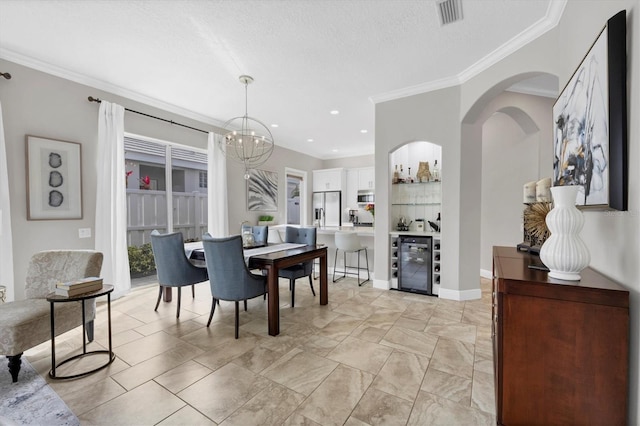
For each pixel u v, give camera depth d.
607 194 1.26
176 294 3.95
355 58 3.02
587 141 1.47
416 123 3.85
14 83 2.88
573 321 1.20
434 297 3.80
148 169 4.58
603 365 1.16
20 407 1.70
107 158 3.50
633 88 1.12
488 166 4.84
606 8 1.38
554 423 1.23
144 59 3.01
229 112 4.71
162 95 3.98
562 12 2.15
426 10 2.28
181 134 4.58
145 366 2.15
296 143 6.95
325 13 2.30
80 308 2.38
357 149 7.66
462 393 1.83
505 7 2.25
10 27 2.46
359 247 4.29
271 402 1.75
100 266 2.51
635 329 1.11
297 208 7.99
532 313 1.26
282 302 3.63
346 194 7.92
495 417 1.62
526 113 3.82
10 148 2.86
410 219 4.48
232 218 5.45
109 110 3.53
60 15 2.31
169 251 3.04
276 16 2.33
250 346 2.47
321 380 1.98
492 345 2.29
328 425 1.56
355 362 2.21
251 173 5.86
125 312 3.25
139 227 4.45
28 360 2.22
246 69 3.24
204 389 1.88
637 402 1.09
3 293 2.46
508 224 4.50
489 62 3.03
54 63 3.08
